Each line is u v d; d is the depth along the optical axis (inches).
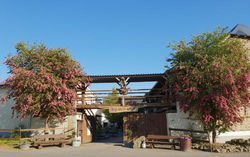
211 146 389.4
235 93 387.5
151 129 546.3
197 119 468.4
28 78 471.5
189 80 421.4
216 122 443.2
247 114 495.5
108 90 579.8
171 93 532.1
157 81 644.1
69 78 523.5
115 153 375.6
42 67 488.7
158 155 348.8
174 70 456.4
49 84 475.8
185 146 390.6
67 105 509.0
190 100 414.9
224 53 419.5
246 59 407.2
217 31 440.8
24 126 612.4
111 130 1115.3
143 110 1080.8
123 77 566.9
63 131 568.1
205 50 430.3
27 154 368.8
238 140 432.5
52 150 421.1
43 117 517.0
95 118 752.3
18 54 516.4
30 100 459.5
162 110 698.2
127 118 559.2
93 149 433.7
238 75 390.6
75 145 482.3
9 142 499.2
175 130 512.7
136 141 447.2
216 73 391.5
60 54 524.4
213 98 380.2
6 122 636.1
